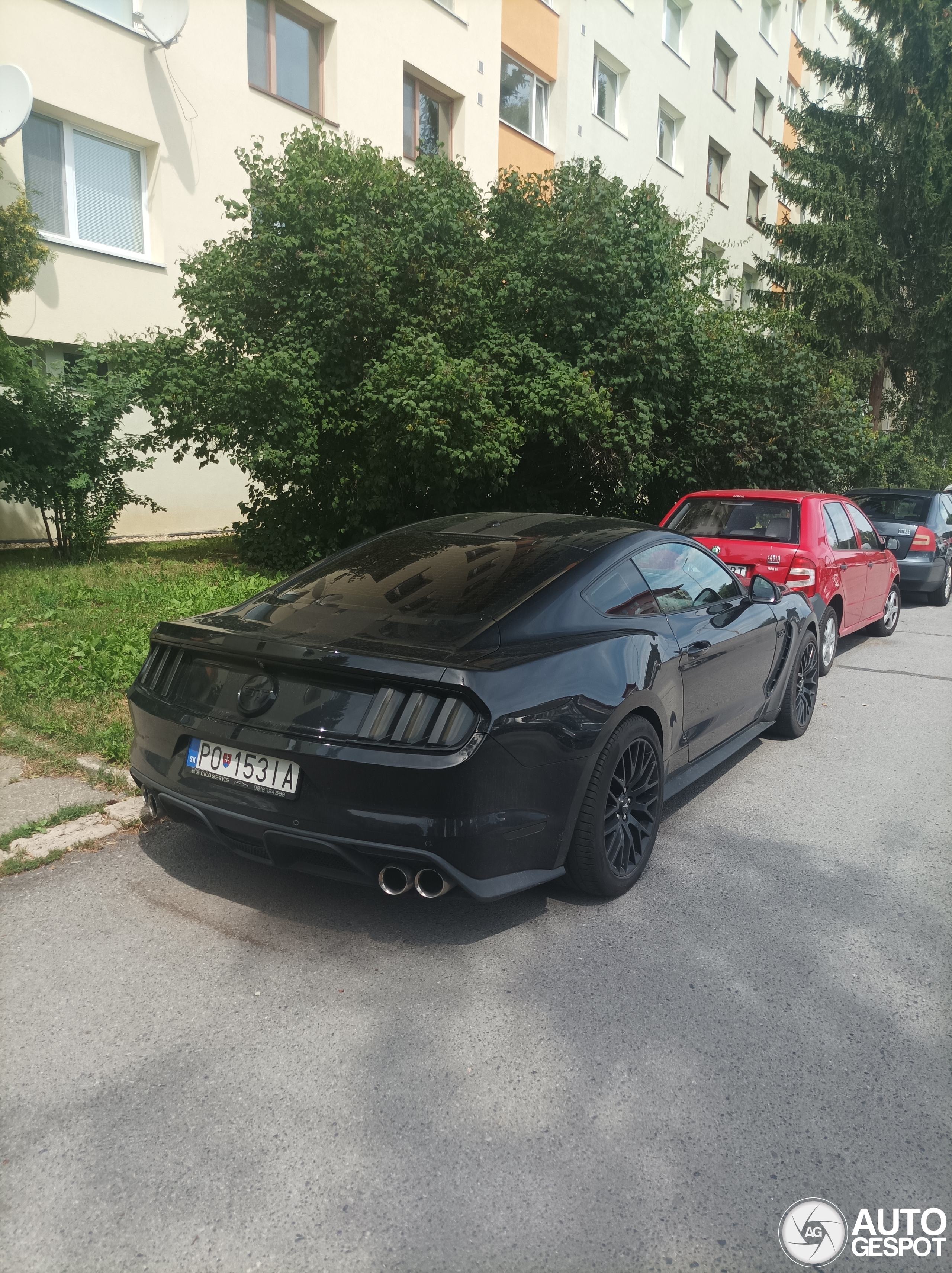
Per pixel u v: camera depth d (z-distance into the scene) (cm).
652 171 2439
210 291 925
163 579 878
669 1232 190
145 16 1223
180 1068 238
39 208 1188
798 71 3306
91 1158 207
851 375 2194
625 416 1041
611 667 329
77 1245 184
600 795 321
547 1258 183
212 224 1367
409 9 1625
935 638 997
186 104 1311
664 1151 213
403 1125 220
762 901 346
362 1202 197
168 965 286
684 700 392
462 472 899
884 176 2317
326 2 1480
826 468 1249
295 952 296
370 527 1033
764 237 2548
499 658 294
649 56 2344
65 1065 238
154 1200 196
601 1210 196
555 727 297
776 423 1175
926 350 2286
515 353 962
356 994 273
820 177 2312
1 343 888
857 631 966
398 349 873
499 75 1869
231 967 286
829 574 736
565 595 342
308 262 888
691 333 1073
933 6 2170
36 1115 220
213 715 304
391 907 328
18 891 330
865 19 2319
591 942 309
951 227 2256
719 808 448
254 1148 211
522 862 296
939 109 2248
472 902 335
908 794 477
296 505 1048
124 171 1284
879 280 2298
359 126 1574
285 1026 257
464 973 287
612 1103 229
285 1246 185
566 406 925
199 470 1410
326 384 930
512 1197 199
